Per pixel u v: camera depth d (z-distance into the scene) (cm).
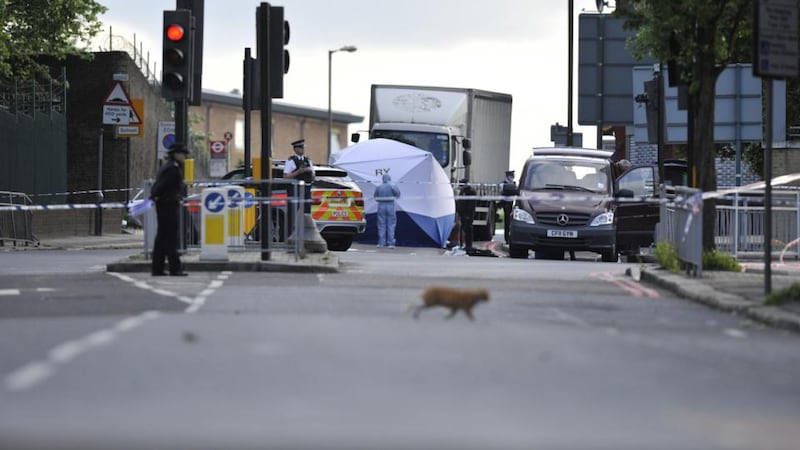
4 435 1752
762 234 6862
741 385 2345
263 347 2705
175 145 5144
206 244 5525
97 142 11212
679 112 8981
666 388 2270
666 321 3591
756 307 3775
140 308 3672
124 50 11212
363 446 1684
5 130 8225
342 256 7156
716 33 5569
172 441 1708
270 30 5784
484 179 11356
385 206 9131
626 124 10512
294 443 1702
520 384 2259
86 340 2825
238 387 2181
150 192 5641
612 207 7900
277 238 6153
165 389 2156
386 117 10800
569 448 1697
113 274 5259
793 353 2877
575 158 8269
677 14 5419
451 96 10988
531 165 8219
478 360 2553
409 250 9175
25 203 8656
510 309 3788
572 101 10638
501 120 11650
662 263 5412
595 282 5134
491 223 11450
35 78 11112
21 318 3428
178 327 3088
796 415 2034
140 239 9375
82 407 1986
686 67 5569
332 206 8300
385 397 2095
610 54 10519
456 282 4931
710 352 2844
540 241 7831
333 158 9962
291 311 3575
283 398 2075
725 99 8325
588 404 2070
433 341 2850
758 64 4012
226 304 3794
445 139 10594
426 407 2009
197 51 5747
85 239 9200
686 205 5150
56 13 10788
